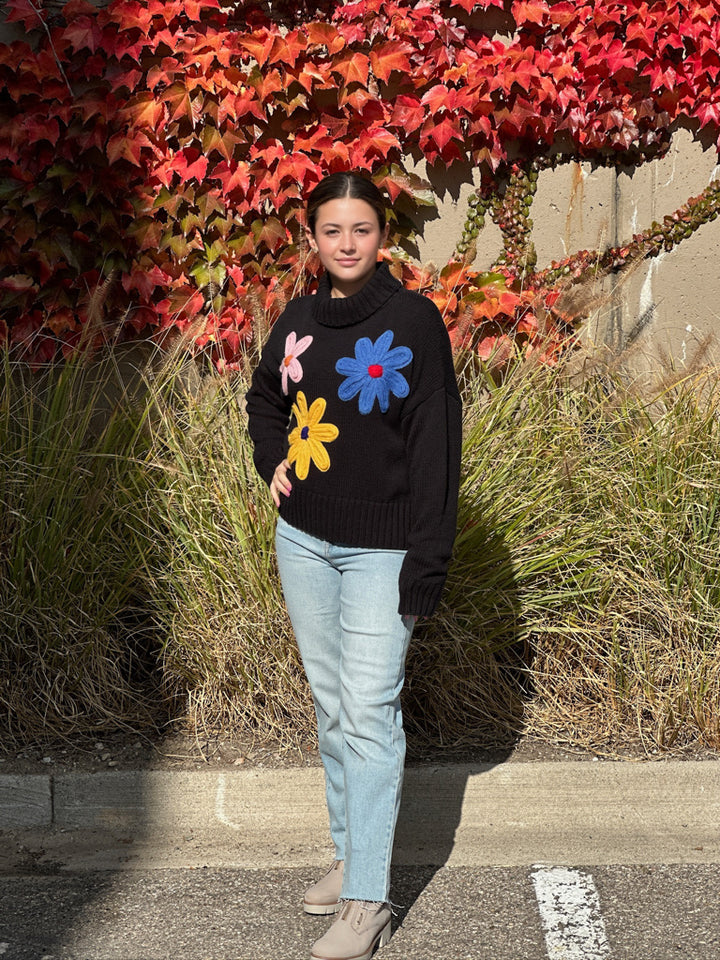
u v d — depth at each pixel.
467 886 3.20
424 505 2.64
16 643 3.85
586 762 3.57
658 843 3.45
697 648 3.94
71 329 4.96
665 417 4.47
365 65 4.84
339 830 3.04
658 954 2.82
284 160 4.88
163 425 4.34
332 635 2.88
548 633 4.02
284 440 3.08
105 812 3.49
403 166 5.02
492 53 4.90
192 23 4.81
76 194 4.88
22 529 3.91
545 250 5.14
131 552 4.02
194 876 3.26
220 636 3.83
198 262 5.00
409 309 2.69
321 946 2.72
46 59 4.73
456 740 3.79
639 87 5.04
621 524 4.11
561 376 4.62
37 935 2.92
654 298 5.20
